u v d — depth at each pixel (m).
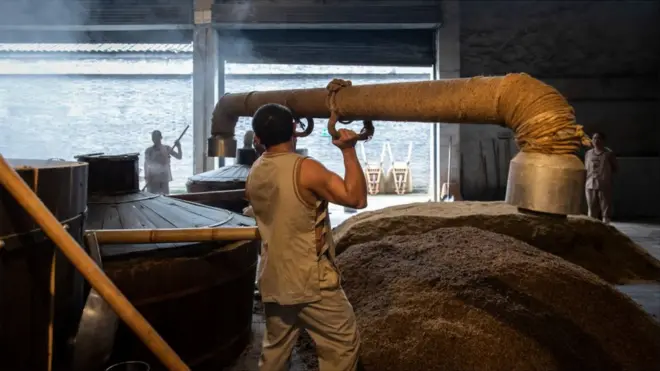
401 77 14.17
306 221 2.55
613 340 3.22
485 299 3.28
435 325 3.13
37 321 2.53
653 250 8.05
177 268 3.39
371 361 3.09
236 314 3.94
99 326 2.51
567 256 5.80
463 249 4.14
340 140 2.55
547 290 3.48
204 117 11.24
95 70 12.71
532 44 11.98
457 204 6.61
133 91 13.38
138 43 11.72
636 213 11.84
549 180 2.60
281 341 2.75
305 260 2.54
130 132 13.48
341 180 2.55
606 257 5.85
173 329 3.42
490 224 5.68
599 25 11.95
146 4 11.13
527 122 2.68
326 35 11.72
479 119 2.96
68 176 2.79
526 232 5.71
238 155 8.27
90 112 13.12
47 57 11.91
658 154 12.05
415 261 4.05
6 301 2.29
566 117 2.62
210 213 4.29
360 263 4.26
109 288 2.35
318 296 2.55
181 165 13.80
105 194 3.95
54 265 2.64
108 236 3.21
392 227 5.53
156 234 3.31
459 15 11.66
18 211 2.33
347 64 11.79
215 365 3.72
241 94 5.18
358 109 3.47
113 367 2.62
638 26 11.93
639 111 12.03
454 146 11.61
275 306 2.70
